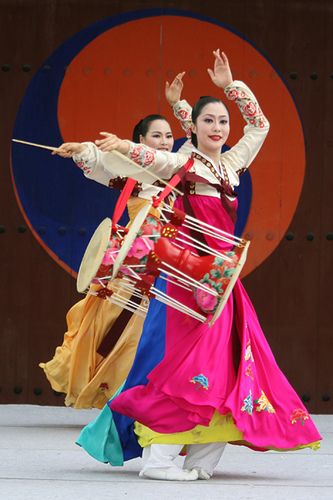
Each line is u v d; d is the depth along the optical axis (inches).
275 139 841.5
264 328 839.7
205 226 550.9
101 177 581.6
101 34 840.9
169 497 495.5
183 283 540.7
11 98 838.5
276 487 529.0
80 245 840.9
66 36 840.9
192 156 565.3
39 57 839.1
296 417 550.3
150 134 708.0
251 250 840.9
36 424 761.0
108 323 738.8
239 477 559.8
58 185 840.9
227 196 565.0
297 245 842.2
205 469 550.0
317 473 577.9
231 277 530.9
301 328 841.5
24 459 609.9
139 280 543.8
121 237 548.1
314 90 842.2
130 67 840.9
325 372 840.9
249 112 586.6
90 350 743.7
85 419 790.5
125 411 542.9
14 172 838.5
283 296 841.5
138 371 552.4
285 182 842.2
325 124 842.2
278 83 841.5
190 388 533.6
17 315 840.9
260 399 543.8
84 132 839.1
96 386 735.1
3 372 840.9
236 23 842.2
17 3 839.7
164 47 841.5
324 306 842.2
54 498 490.0
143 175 558.9
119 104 840.9
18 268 839.7
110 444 565.9
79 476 554.6
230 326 546.6
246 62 841.5
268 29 842.2
